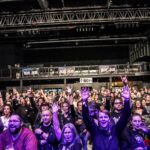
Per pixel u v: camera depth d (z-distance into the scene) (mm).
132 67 27578
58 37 30281
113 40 33500
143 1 23891
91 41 33938
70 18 24328
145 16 23703
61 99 10469
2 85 29406
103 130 4543
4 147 3977
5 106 7121
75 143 4426
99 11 23906
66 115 7188
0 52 33281
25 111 7715
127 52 37469
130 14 23922
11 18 24656
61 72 27984
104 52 37438
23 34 27500
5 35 27938
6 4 25172
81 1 24875
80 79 27766
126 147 4617
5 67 33000
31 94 8875
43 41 31781
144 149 4668
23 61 36875
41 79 28000
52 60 37469
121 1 23984
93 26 25250
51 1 24625
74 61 37406
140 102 9094
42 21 24359
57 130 5004
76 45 35500
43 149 5109
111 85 27281
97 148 4477
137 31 29281
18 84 29219
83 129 7480
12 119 3947
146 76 28109
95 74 27562
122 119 4617
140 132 4820
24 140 3938
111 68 27562
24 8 26172
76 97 10688
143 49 31266
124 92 4680
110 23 24594
